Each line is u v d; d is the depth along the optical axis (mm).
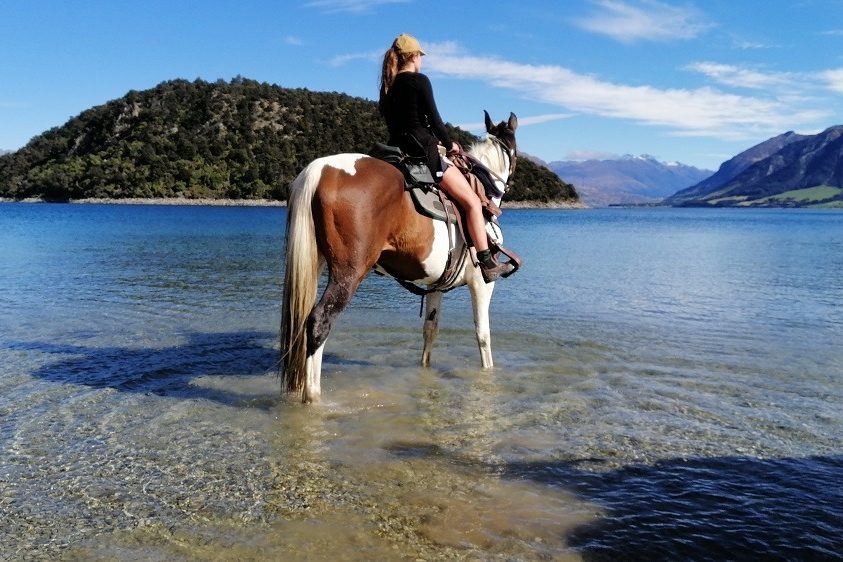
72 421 5254
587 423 5410
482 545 3453
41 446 4719
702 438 5090
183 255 21656
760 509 3904
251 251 23750
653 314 10719
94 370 6805
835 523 3742
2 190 145000
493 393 6219
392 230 5434
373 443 4887
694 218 112875
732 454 4766
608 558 3355
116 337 8453
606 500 4000
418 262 5730
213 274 15812
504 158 7148
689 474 4402
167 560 3244
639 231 51125
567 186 175625
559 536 3561
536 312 10844
